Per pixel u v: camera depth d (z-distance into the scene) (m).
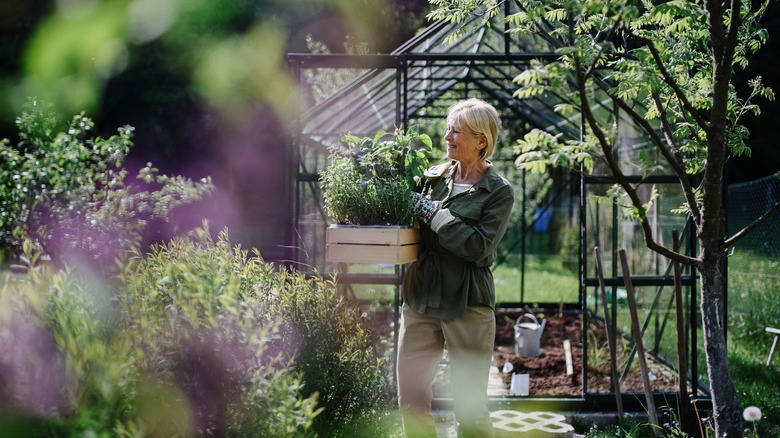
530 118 10.17
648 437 4.74
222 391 2.31
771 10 13.67
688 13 2.55
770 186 11.20
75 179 4.36
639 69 2.84
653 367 5.62
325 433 3.22
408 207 3.29
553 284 11.71
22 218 4.08
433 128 10.58
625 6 2.31
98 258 3.99
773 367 6.26
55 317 2.09
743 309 8.40
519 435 3.93
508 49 5.43
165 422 2.20
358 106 5.96
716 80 2.89
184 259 2.91
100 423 1.82
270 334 2.60
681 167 3.18
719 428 3.10
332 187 3.35
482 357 3.35
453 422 4.93
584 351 5.13
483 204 3.27
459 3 3.44
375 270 5.44
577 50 2.38
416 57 5.43
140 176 4.68
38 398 1.79
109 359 1.99
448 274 3.29
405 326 3.41
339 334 3.46
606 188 5.25
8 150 4.18
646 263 5.37
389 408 3.67
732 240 3.05
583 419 4.98
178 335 2.34
